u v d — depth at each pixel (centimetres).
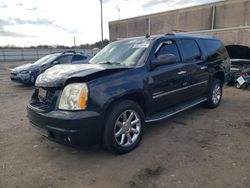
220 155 330
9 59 3969
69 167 312
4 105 669
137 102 377
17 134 435
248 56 1041
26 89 948
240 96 732
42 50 4338
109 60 424
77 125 287
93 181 278
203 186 260
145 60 378
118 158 331
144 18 3797
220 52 587
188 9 3175
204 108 578
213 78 557
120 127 338
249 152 338
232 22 2719
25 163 325
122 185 268
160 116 402
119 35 4331
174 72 420
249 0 2519
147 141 384
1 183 279
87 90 297
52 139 317
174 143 374
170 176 281
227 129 431
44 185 273
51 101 314
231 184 262
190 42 491
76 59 1084
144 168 302
